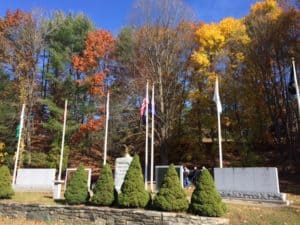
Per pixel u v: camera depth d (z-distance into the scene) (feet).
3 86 115.65
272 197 55.93
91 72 124.26
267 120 108.37
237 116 108.47
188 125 115.55
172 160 114.52
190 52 117.08
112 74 126.11
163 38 117.29
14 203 58.85
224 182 62.03
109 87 122.42
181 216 45.93
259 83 107.24
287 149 106.22
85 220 52.24
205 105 108.37
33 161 106.63
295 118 105.70
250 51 107.55
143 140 112.27
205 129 115.55
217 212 45.68
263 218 47.42
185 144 115.85
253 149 112.78
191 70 115.65
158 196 49.65
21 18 121.90
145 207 51.06
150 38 117.39
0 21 122.52
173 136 113.50
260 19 108.37
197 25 121.80
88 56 123.54
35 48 120.06
